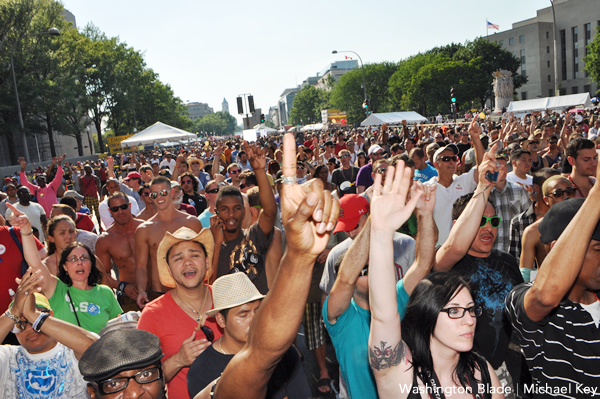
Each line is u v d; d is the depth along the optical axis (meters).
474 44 84.25
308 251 1.12
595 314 2.18
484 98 82.50
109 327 2.62
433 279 1.97
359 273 2.49
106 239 5.32
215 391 1.52
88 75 64.12
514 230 4.65
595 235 2.02
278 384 2.20
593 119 18.89
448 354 1.96
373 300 1.80
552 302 2.03
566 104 37.56
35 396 2.68
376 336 1.83
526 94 102.44
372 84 102.06
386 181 1.74
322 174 7.94
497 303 3.01
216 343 2.37
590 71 60.62
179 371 2.73
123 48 72.00
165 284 3.09
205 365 2.30
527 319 2.23
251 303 2.27
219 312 2.31
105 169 19.92
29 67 45.91
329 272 3.50
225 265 4.07
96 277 3.72
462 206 3.35
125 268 5.35
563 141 9.12
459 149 10.80
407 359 1.93
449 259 2.78
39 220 8.05
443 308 1.90
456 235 2.73
